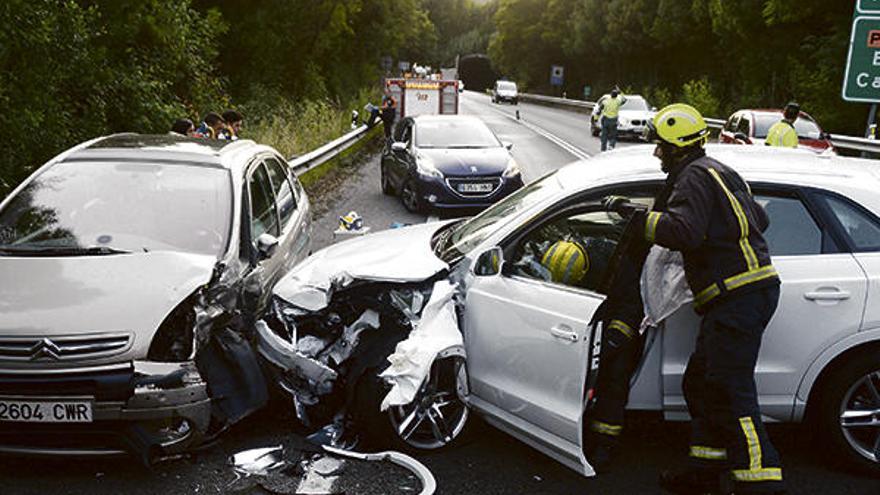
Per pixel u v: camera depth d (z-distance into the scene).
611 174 4.60
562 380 4.06
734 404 3.81
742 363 3.80
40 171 5.56
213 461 4.38
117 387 3.97
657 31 47.34
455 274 4.69
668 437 4.79
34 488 4.04
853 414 4.23
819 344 4.13
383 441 4.50
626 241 4.08
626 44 55.25
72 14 11.12
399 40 49.34
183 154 5.86
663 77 54.53
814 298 4.12
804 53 32.41
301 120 21.19
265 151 6.97
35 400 3.96
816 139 15.98
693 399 4.02
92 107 12.92
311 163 14.73
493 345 4.43
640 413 4.86
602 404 4.14
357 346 4.63
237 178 5.70
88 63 12.09
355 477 4.21
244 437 4.68
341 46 41.72
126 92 14.41
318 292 4.78
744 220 3.79
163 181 5.55
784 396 4.21
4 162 9.64
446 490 4.13
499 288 4.45
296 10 31.64
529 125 34.31
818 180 4.36
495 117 40.16
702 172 3.84
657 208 4.03
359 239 5.77
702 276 3.85
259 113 24.95
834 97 25.64
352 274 4.60
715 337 3.82
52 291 4.34
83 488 4.05
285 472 4.25
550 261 4.41
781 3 28.33
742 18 34.22
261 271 5.42
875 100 12.29
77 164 5.64
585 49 65.69
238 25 28.75
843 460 4.27
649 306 4.07
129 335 4.09
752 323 3.79
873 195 4.32
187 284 4.45
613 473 4.34
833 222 4.27
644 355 4.21
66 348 4.01
